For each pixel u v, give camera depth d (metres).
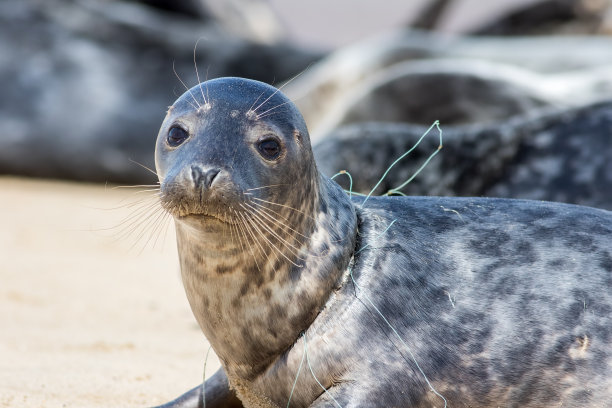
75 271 29.98
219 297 12.91
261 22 99.12
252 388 13.36
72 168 56.72
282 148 12.70
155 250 36.16
